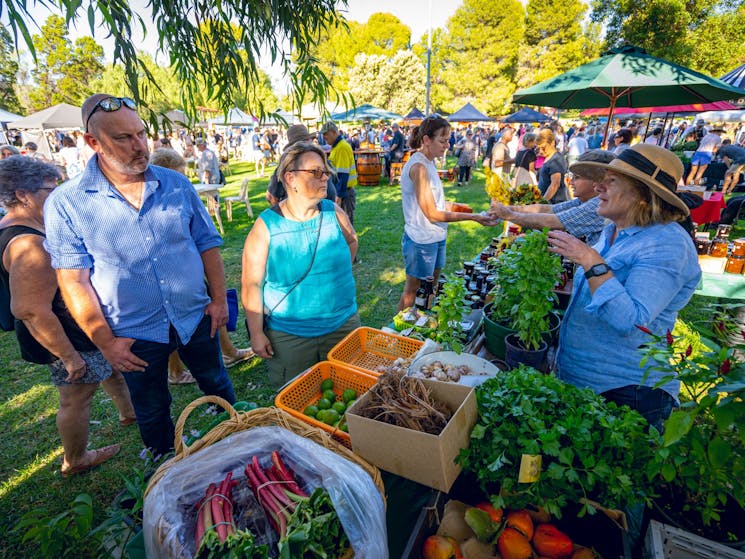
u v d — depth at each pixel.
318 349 2.27
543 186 5.36
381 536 1.15
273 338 2.24
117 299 1.88
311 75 1.90
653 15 18.50
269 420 1.53
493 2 40.50
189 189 2.13
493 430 1.26
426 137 3.05
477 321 2.58
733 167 9.09
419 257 3.42
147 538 1.14
